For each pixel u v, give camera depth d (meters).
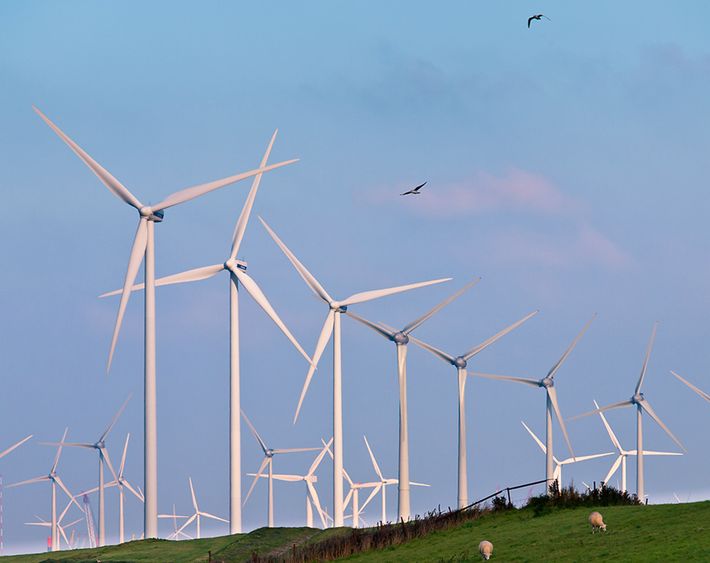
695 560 145.12
